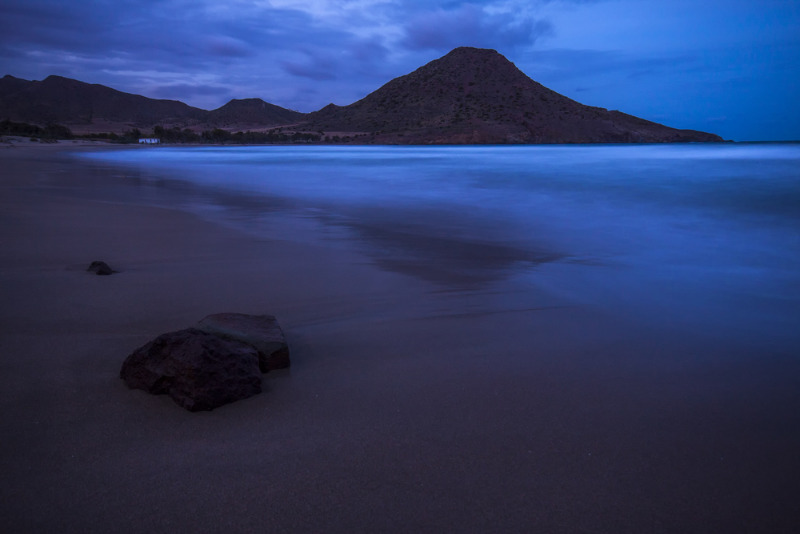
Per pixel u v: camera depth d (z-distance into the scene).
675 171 23.81
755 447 2.55
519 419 2.78
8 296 4.69
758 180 18.80
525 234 9.30
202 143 132.00
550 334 4.19
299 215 10.84
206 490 2.14
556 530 1.96
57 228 8.30
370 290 5.34
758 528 2.00
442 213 11.70
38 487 2.14
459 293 5.37
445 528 1.96
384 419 2.75
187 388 2.83
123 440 2.49
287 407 2.87
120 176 20.89
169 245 7.30
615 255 7.66
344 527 1.95
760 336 4.24
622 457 2.44
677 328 4.41
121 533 1.90
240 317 3.70
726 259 7.42
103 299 4.69
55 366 3.27
